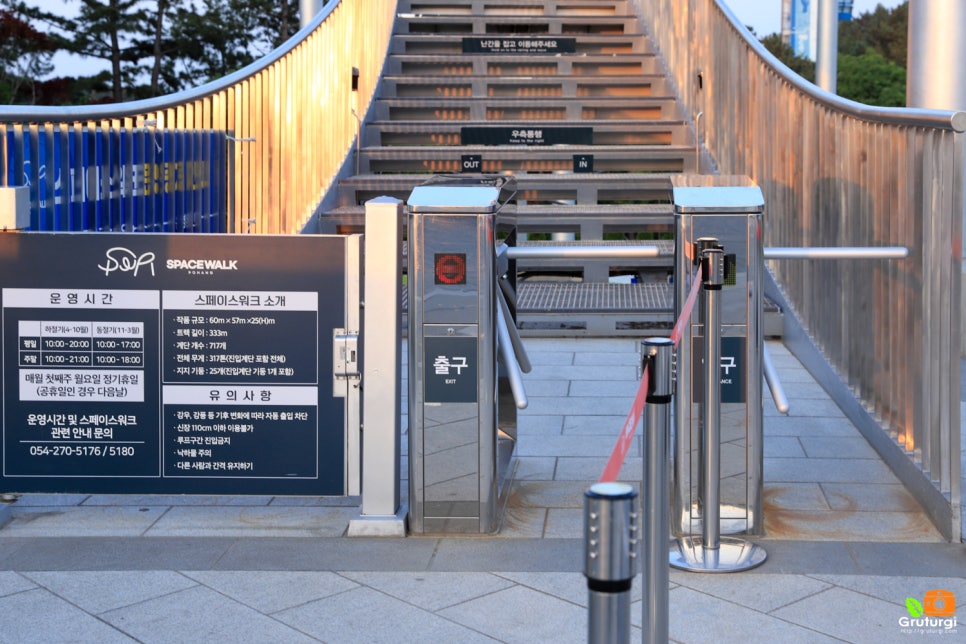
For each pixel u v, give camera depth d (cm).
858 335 605
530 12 1280
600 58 1156
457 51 1197
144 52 3872
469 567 412
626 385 700
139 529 453
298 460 451
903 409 515
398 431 449
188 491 453
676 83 1091
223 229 746
